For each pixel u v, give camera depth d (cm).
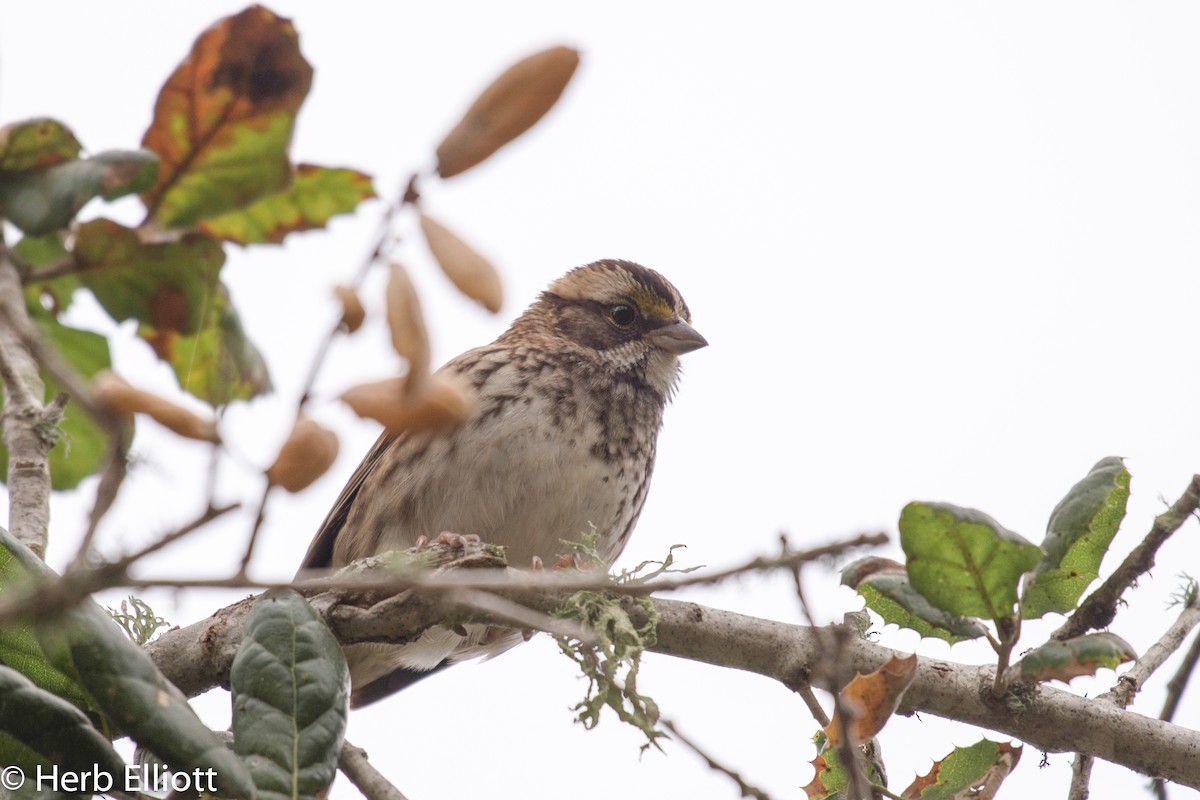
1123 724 799
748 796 594
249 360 627
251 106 512
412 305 347
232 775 525
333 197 565
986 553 648
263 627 601
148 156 485
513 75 379
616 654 680
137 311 561
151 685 526
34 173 478
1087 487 694
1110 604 700
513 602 709
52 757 551
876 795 771
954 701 802
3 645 602
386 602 713
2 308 346
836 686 592
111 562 347
